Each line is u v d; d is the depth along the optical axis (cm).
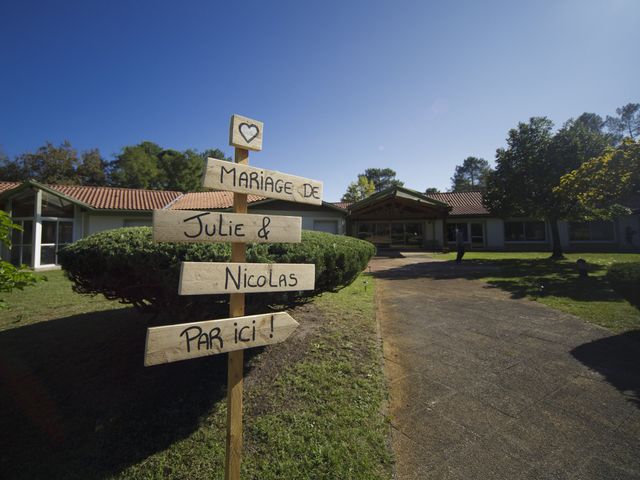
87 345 389
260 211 1638
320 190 221
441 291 741
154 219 151
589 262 1201
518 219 2180
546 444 224
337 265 325
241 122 185
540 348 393
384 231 2158
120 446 229
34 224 1220
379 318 522
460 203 2423
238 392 174
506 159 1356
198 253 252
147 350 142
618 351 380
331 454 210
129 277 277
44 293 695
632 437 230
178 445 227
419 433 237
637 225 1997
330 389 287
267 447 220
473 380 315
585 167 832
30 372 329
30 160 3288
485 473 198
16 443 236
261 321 181
